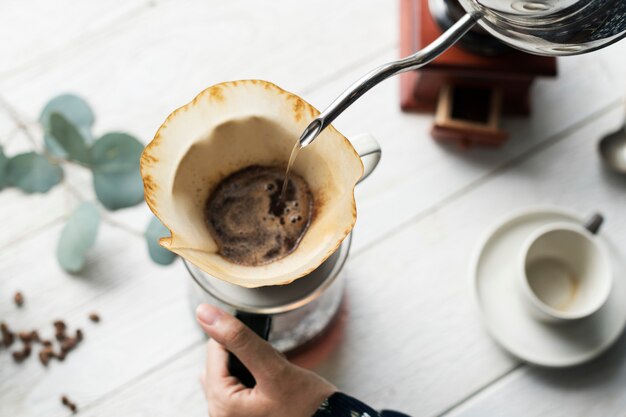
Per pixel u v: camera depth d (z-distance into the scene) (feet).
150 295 2.14
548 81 2.28
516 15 1.46
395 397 2.10
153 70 2.27
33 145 2.22
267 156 1.70
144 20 2.29
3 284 2.13
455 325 2.14
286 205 1.70
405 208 2.20
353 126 2.25
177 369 2.10
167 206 1.55
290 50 2.29
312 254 1.56
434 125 2.17
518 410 2.09
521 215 2.13
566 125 2.26
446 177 2.23
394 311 2.15
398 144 2.24
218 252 1.66
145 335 2.12
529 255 2.08
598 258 2.03
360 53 2.29
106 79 2.26
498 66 2.06
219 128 1.61
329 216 1.59
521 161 2.24
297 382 1.79
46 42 2.27
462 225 2.20
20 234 2.16
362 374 2.11
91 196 2.19
